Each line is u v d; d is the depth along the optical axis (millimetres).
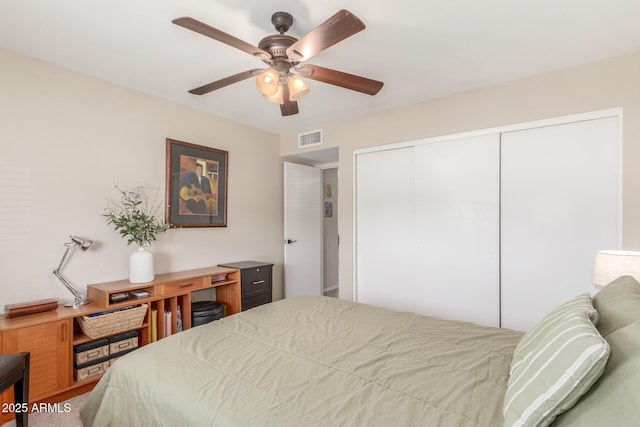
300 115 3584
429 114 3148
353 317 1923
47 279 2344
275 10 1751
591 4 1717
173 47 2145
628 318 1022
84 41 2072
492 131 2809
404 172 3361
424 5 1718
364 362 1348
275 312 2020
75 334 2311
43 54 2240
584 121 2451
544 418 823
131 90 2824
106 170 2666
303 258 4605
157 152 3012
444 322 1839
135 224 2623
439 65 2422
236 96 3010
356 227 3693
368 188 3615
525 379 943
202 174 3381
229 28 1923
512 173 2748
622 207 2289
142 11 1762
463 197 2980
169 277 2855
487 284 2863
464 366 1309
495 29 1952
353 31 1461
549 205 2594
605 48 2197
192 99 3088
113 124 2707
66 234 2441
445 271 3086
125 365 1385
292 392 1132
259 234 4062
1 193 2154
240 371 1278
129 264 2736
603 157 2389
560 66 2465
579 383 785
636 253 1979
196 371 1280
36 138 2305
